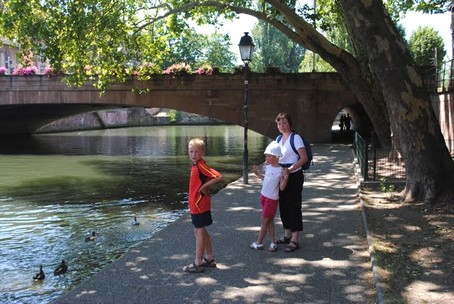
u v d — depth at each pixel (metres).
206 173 6.20
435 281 5.55
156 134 54.75
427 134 9.62
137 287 5.84
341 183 13.81
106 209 14.34
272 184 7.00
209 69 29.77
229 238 7.95
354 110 39.25
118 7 20.36
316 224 8.80
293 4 21.42
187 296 5.55
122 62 21.80
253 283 5.91
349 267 6.41
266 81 29.56
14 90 31.53
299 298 5.43
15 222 12.80
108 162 26.58
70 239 11.05
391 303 4.94
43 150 34.03
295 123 29.61
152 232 11.58
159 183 19.20
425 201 9.57
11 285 8.02
